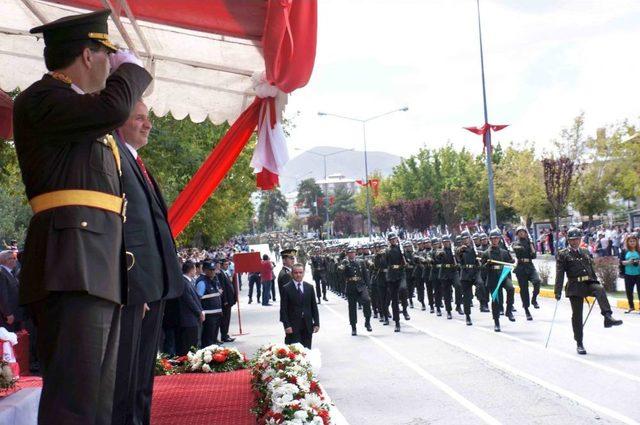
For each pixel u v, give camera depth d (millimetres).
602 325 18062
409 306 28047
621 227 41438
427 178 75312
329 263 39438
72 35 3059
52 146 2932
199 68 7801
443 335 18203
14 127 2998
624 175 46094
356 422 9336
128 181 3844
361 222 117500
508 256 20469
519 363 13297
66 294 2812
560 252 14180
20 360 9680
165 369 9570
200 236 45375
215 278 17469
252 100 8406
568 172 34844
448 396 10750
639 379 11289
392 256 20000
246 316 26906
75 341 2791
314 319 13594
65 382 2764
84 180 2938
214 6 5660
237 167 28641
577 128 45750
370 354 15586
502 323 19984
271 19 5547
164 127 21531
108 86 2957
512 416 9320
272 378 6984
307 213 148125
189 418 6559
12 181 20375
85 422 2762
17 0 6238
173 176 22453
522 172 49688
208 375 9422
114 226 2996
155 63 7742
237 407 7031
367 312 20016
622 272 20828
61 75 3051
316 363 8578
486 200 65688
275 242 100125
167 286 3941
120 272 2996
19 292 2891
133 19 6059
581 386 10992
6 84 7703
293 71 5934
